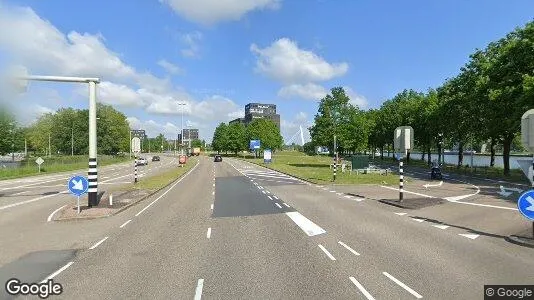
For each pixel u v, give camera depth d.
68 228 15.59
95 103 20.52
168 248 12.04
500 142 47.88
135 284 8.73
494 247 11.75
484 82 42.81
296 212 19.06
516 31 41.72
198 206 21.59
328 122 61.97
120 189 30.55
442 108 53.19
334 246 12.03
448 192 27.70
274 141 128.38
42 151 119.62
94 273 9.58
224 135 143.12
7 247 12.37
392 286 8.38
